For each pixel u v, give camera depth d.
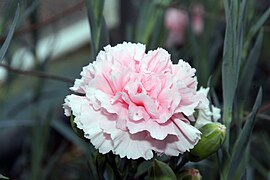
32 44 0.62
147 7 0.53
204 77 0.55
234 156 0.41
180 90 0.35
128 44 0.38
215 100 0.45
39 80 0.63
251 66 0.47
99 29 0.44
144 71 0.36
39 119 0.57
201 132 0.37
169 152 0.35
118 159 0.40
